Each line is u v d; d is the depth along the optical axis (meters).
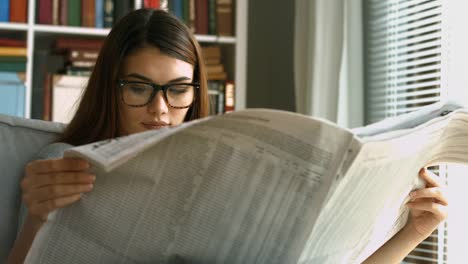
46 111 2.45
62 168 0.77
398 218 1.14
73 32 2.50
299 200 0.81
